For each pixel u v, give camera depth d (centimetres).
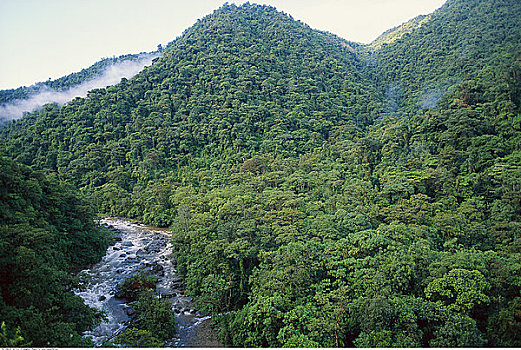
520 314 3112
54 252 4534
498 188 5712
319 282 4072
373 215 5653
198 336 4056
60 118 13188
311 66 15962
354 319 3394
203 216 6072
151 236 8069
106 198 10144
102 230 7238
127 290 4991
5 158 5016
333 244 4569
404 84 13800
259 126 11681
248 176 8719
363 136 10400
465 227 4900
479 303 3219
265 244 5041
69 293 3722
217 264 4950
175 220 7994
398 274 3722
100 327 4094
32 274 3222
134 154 11519
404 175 6750
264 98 13400
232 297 4725
